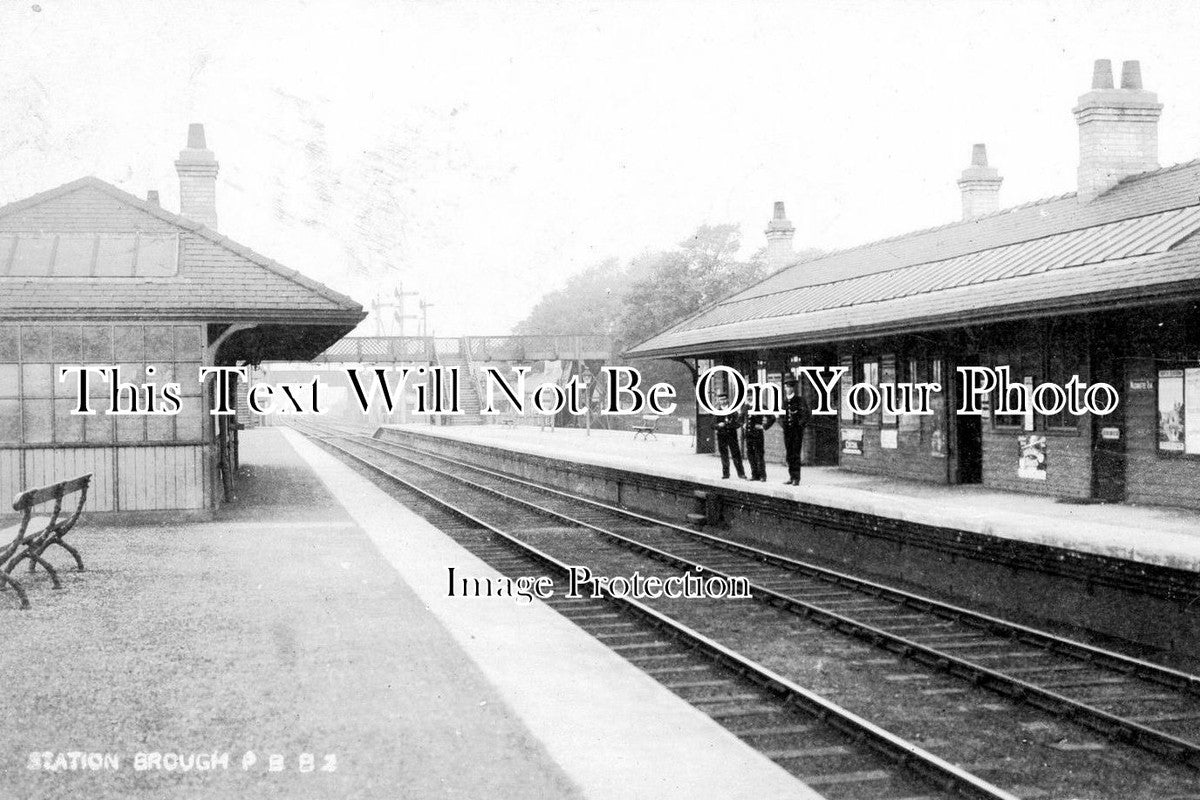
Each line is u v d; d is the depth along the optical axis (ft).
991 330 54.29
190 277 53.72
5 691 22.02
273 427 248.93
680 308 153.89
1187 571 26.53
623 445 104.63
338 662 24.35
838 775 18.31
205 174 73.00
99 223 55.88
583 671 23.56
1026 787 18.01
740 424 59.82
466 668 23.79
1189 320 42.11
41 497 33.17
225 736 19.08
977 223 71.56
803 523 46.11
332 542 45.09
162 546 43.68
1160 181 55.42
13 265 52.95
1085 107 59.93
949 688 24.27
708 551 46.34
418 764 17.54
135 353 52.49
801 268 97.50
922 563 37.70
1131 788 17.95
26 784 16.79
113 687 22.27
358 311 53.67
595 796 16.08
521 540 50.01
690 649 27.71
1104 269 44.16
